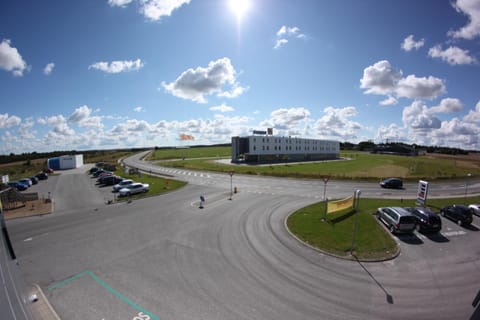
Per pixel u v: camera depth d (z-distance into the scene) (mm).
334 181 42844
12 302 7180
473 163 91312
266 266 12547
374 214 21875
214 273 11742
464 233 18094
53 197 30078
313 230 17797
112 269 12086
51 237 16391
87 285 10672
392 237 17062
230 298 9797
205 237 16406
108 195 30891
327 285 10953
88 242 15500
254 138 87750
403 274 12164
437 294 10516
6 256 8641
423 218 18172
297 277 11555
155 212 22625
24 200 26906
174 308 9148
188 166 67438
